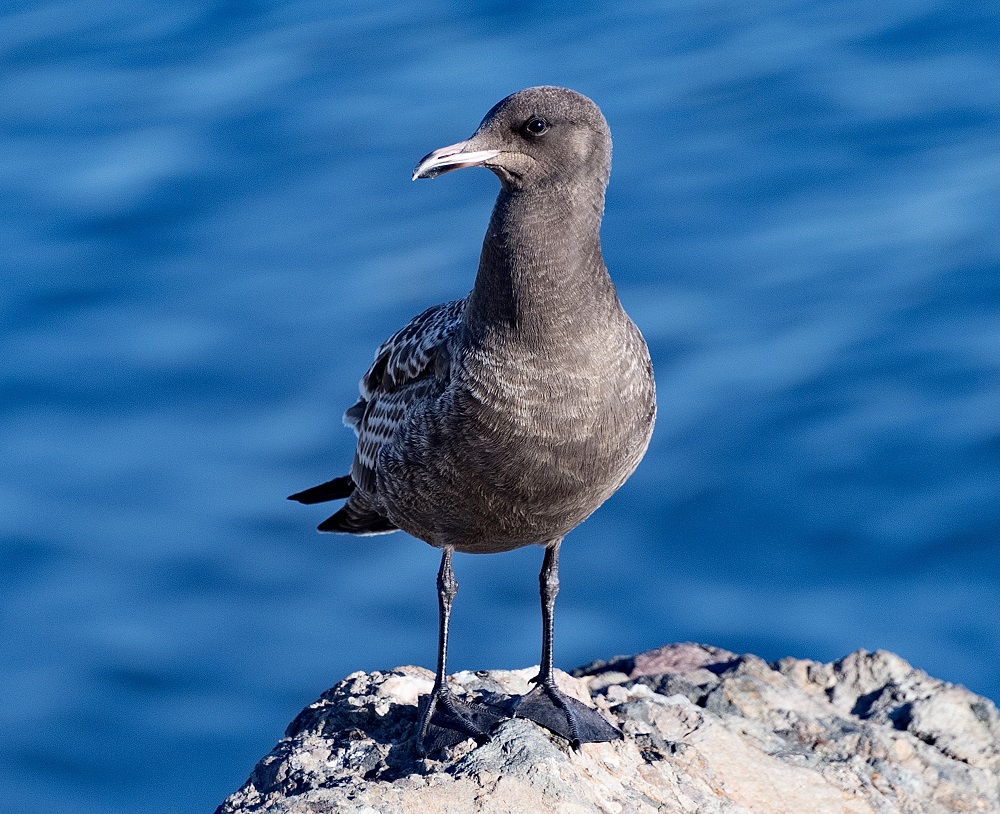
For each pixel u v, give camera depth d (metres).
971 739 9.52
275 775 8.32
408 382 9.15
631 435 8.67
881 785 8.99
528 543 9.15
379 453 9.14
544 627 9.21
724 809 8.43
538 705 8.80
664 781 8.51
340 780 8.01
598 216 8.55
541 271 8.30
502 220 8.41
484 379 8.40
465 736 8.39
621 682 9.80
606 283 8.59
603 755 8.55
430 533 9.12
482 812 7.59
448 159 8.39
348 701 8.98
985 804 9.02
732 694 9.68
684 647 10.57
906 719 9.67
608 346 8.46
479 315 8.48
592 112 8.50
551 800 7.76
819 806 8.69
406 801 7.60
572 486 8.62
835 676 10.15
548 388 8.35
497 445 8.45
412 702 9.02
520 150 8.40
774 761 8.98
